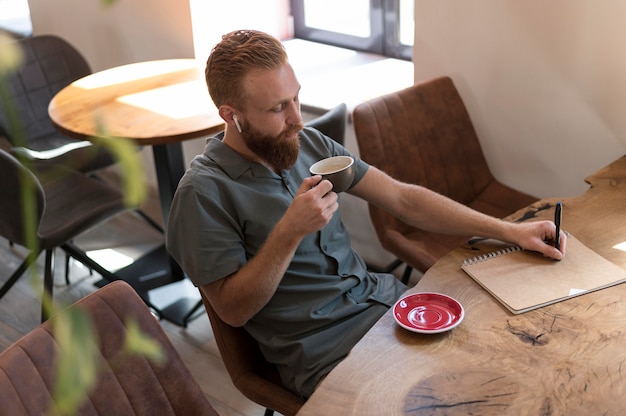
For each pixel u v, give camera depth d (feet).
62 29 11.78
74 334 1.21
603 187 6.11
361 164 5.70
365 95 8.94
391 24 9.90
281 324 5.30
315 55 10.44
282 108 4.98
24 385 3.64
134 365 4.13
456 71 7.97
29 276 1.32
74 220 7.89
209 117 7.98
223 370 7.88
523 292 4.59
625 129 7.06
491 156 8.13
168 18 10.11
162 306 8.92
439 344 4.20
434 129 7.56
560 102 7.36
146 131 7.69
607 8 6.69
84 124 7.98
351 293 5.56
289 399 5.19
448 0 7.68
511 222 5.67
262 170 5.16
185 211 4.92
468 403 3.70
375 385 3.89
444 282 4.83
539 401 3.68
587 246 5.16
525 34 7.30
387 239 7.17
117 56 11.18
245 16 10.37
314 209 4.52
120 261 9.96
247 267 4.85
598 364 3.92
